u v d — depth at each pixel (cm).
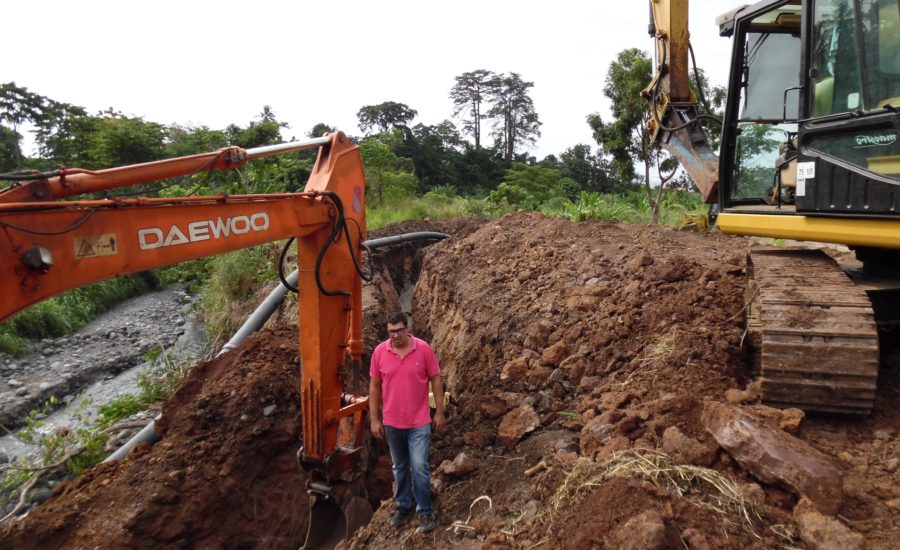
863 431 428
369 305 1172
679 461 398
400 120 6612
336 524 578
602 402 540
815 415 445
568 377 639
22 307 324
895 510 348
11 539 560
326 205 531
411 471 493
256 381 730
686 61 837
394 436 498
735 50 583
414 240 1800
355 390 603
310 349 548
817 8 471
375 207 2542
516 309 880
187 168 422
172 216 405
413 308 1504
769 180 604
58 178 359
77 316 1886
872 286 482
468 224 2086
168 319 1905
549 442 530
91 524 580
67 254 344
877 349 414
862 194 441
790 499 357
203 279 1822
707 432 418
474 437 612
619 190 4678
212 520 627
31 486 777
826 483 348
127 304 2167
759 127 604
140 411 988
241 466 667
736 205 610
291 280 1168
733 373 514
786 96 537
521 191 2962
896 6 414
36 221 330
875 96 431
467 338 902
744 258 763
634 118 1642
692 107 833
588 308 772
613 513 353
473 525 450
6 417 1161
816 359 426
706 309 617
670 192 1984
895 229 434
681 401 462
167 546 594
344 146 580
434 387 507
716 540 322
